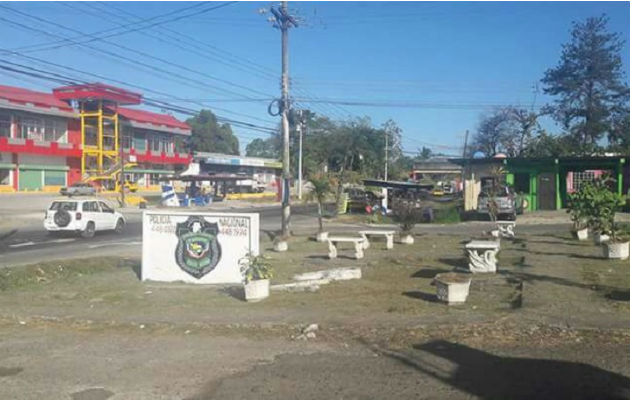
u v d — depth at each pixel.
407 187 40.12
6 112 65.94
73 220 26.64
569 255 15.27
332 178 30.20
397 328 7.81
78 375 6.38
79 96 73.06
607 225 15.20
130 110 84.19
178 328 8.44
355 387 5.68
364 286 11.65
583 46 54.16
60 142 72.19
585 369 5.95
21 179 67.00
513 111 65.19
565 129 55.56
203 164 93.19
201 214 13.08
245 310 9.47
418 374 6.00
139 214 43.78
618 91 54.09
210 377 6.17
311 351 7.04
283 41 24.86
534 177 36.19
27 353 7.32
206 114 129.12
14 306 10.34
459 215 33.44
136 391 5.82
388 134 89.56
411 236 20.34
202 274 13.02
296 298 10.48
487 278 12.05
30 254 19.98
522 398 5.25
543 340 7.04
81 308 10.05
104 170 72.88
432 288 11.24
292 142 82.94
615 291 9.97
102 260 16.39
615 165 34.94
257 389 5.74
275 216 41.94
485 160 36.75
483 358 6.44
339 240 16.48
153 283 12.99
